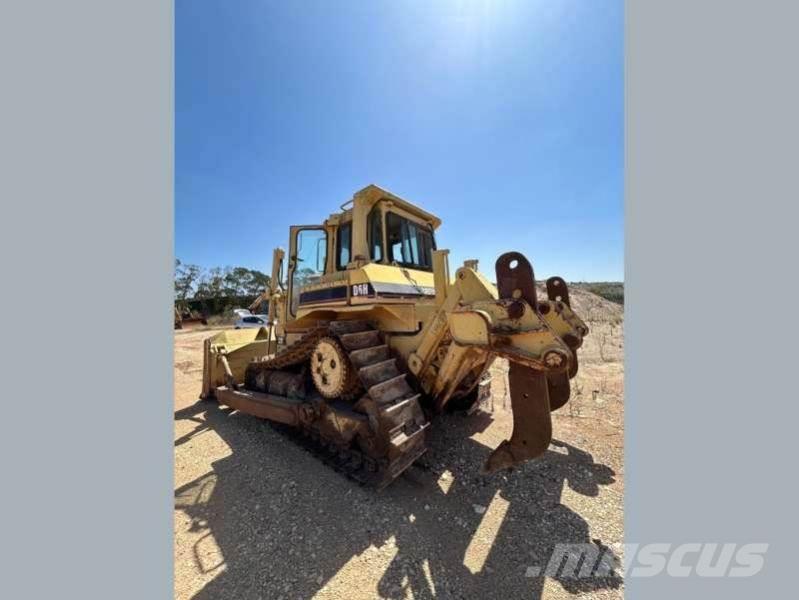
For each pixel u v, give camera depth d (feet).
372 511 9.89
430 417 12.77
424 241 17.06
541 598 7.11
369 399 11.35
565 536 8.94
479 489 11.00
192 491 11.14
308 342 13.47
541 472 11.99
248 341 22.68
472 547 8.55
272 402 14.75
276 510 10.03
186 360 35.70
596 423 16.25
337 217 15.24
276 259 19.71
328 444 13.09
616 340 39.60
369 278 12.01
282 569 7.88
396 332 12.95
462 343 9.29
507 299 8.32
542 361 7.74
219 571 7.85
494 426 15.88
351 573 7.74
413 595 7.18
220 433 15.89
